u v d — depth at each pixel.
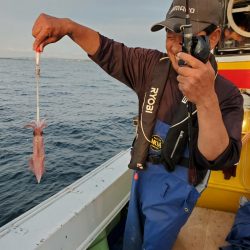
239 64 1.58
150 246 1.03
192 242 1.39
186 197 0.95
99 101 20.08
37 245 0.90
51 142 8.36
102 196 1.25
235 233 1.36
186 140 0.92
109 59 1.02
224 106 0.83
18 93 21.59
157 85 0.96
